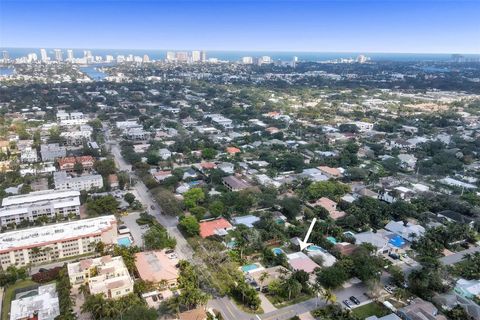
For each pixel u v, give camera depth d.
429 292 176.88
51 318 152.12
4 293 174.12
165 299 165.88
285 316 162.38
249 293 166.88
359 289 182.38
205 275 180.75
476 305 167.25
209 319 152.50
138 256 194.50
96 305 149.25
